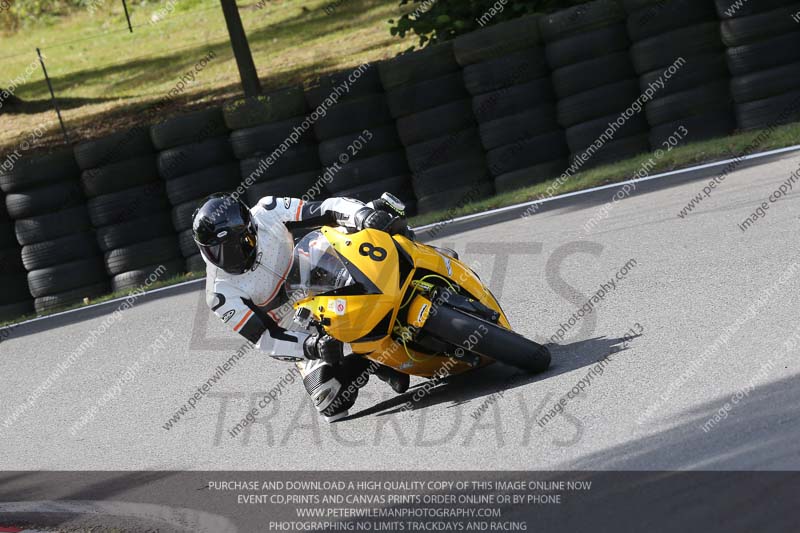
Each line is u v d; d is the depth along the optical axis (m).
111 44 101.81
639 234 28.64
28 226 47.84
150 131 48.00
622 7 43.25
